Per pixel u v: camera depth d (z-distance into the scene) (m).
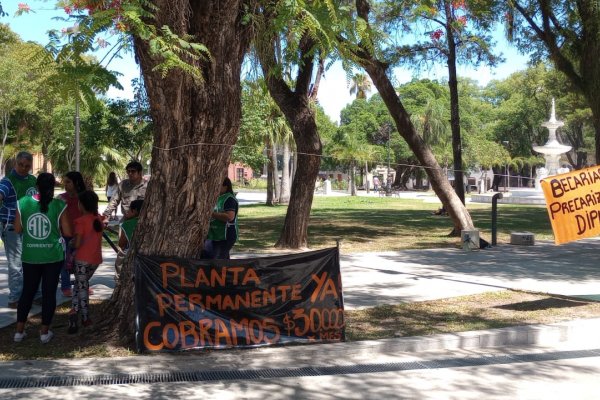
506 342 7.18
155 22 5.63
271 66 8.14
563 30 16.80
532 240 16.14
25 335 6.85
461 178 18.88
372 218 26.05
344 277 11.27
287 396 5.36
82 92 5.23
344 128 63.97
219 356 6.31
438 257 13.96
